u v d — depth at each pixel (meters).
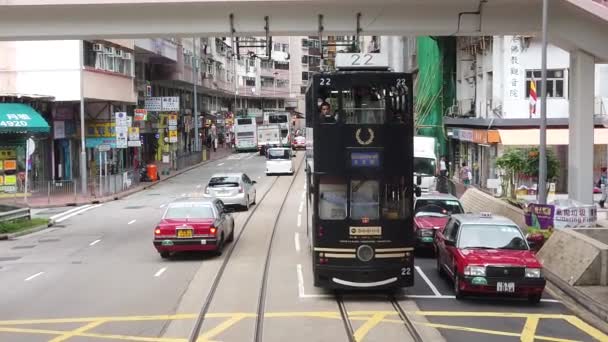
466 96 47.34
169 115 67.00
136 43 51.50
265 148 80.69
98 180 43.16
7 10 25.69
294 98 134.00
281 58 129.00
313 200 15.67
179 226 20.08
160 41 58.19
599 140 35.84
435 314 13.87
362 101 15.54
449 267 16.38
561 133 36.41
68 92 41.62
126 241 24.98
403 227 15.30
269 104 130.50
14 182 39.47
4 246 24.47
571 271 16.62
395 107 15.48
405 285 15.26
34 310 14.51
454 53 50.97
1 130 37.59
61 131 45.38
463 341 11.86
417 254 21.25
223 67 95.81
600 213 29.08
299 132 125.38
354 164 15.37
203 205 21.23
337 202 15.38
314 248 15.47
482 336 12.20
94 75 43.56
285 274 18.00
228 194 31.84
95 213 34.12
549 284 17.08
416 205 22.78
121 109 53.38
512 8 25.70
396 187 15.41
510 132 36.53
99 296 15.77
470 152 45.44
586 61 26.48
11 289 16.86
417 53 61.00
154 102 60.66
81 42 41.62
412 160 15.44
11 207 29.17
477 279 14.61
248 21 25.98
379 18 25.86
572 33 25.89
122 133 44.31
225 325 12.89
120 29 26.11
